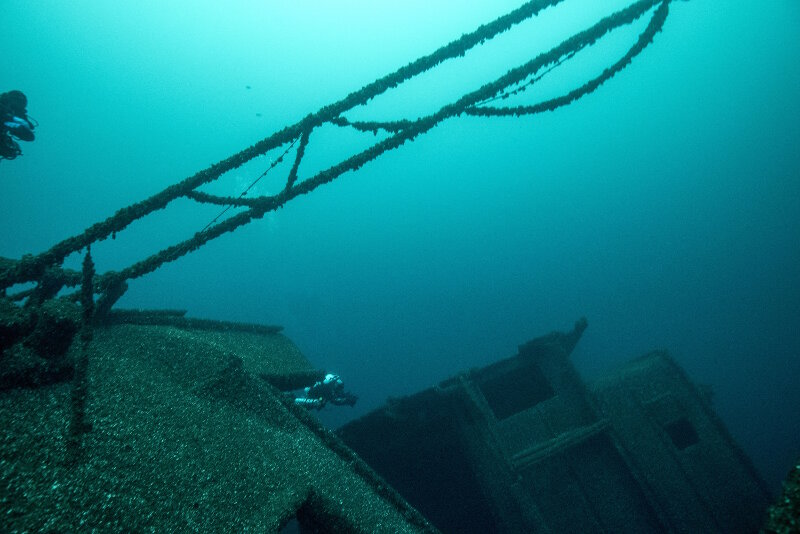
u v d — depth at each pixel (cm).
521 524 815
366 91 320
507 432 918
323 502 346
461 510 1252
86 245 322
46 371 291
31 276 329
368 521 376
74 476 231
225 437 354
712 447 920
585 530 834
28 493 206
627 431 920
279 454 386
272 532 275
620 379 1004
